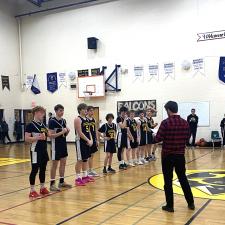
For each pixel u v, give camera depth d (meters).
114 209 4.59
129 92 15.07
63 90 16.77
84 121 6.33
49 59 17.14
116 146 8.20
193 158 9.86
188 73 13.81
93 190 5.80
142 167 8.30
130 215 4.28
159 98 14.41
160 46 14.37
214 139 12.92
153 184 6.21
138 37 14.84
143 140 8.87
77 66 16.36
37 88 17.55
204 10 13.45
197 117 13.09
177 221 3.99
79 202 5.01
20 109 17.88
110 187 6.02
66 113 16.70
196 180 6.45
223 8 13.10
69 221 4.10
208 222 3.93
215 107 13.32
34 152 5.31
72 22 16.44
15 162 9.96
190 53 13.76
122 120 8.06
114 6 15.35
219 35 13.19
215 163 8.79
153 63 14.52
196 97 13.66
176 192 5.50
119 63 15.29
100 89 15.55
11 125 17.33
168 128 4.29
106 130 7.48
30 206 4.85
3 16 17.05
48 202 5.05
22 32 17.89
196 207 4.58
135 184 6.24
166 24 14.21
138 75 14.84
